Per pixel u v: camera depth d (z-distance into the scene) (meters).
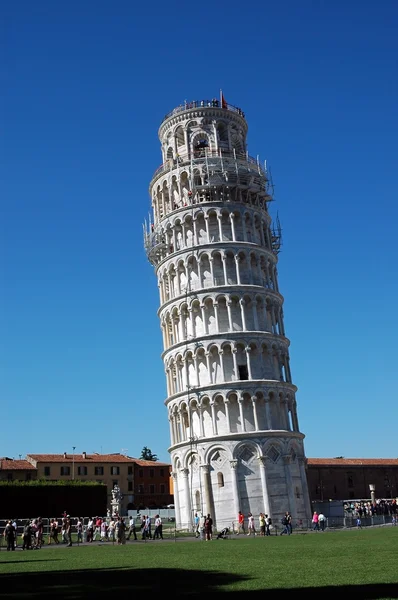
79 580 25.41
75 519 80.81
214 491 76.31
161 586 22.48
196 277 86.12
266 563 28.98
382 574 22.77
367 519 74.19
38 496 94.75
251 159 94.31
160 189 93.81
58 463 144.38
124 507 148.50
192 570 27.47
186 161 91.19
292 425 82.56
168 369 86.19
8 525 54.69
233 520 74.19
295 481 78.44
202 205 88.19
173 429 83.38
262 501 75.19
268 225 93.19
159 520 66.62
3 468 137.38
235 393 79.19
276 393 81.00
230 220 88.25
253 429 78.50
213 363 81.44
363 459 144.25
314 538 50.88
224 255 85.81
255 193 92.31
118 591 21.59
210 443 77.19
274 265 91.00
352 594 18.48
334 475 134.38
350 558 29.58
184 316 85.25
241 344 81.88
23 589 22.95
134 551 43.44
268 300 86.69
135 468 155.12
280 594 19.17
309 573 24.06
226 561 31.20
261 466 76.06
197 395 80.00
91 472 148.25
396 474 141.75
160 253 92.44
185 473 79.06
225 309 84.00
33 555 43.47
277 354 84.69
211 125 94.38
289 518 64.75
